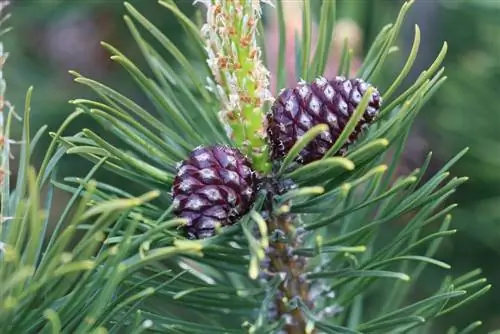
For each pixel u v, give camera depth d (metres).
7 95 0.62
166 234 0.33
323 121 0.34
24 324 0.31
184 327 0.35
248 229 0.33
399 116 0.33
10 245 0.30
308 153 0.34
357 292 0.37
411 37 0.56
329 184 0.35
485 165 0.51
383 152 0.35
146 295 0.32
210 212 0.33
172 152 0.35
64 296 0.32
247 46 0.34
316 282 0.37
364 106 0.32
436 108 0.54
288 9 0.51
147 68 0.64
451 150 0.53
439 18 0.56
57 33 0.69
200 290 0.34
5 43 0.65
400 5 0.57
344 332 0.34
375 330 0.35
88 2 0.62
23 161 0.33
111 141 0.59
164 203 0.37
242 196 0.33
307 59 0.36
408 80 0.54
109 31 0.65
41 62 0.67
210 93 0.38
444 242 0.52
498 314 0.52
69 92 0.63
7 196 0.32
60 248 0.29
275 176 0.35
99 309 0.30
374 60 0.36
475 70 0.53
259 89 0.34
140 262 0.30
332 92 0.34
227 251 0.34
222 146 0.34
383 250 0.35
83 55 0.66
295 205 0.35
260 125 0.35
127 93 0.63
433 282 0.51
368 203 0.34
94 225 0.30
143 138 0.36
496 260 0.53
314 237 0.38
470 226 0.51
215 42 0.34
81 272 0.32
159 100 0.35
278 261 0.36
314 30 0.52
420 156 0.54
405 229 0.35
